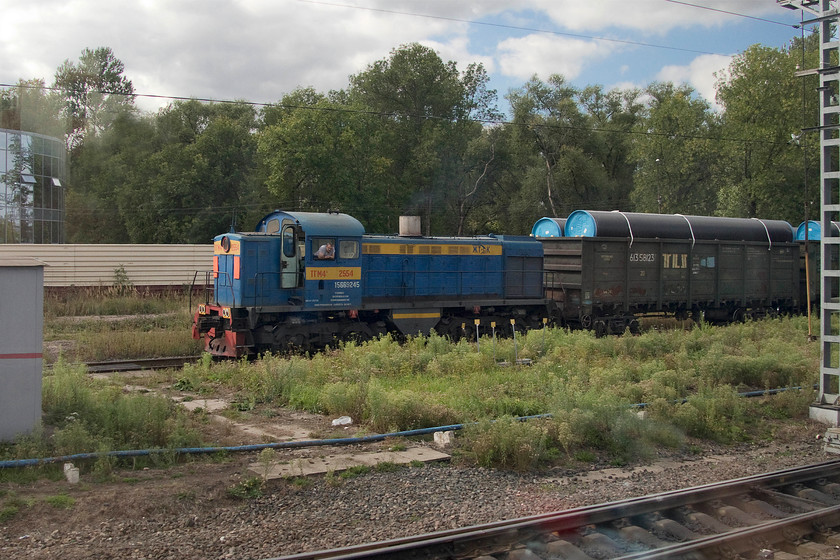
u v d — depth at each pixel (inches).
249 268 693.3
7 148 1496.1
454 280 844.6
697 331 885.2
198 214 2005.4
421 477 347.6
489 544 258.5
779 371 629.3
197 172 1987.0
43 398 413.7
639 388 530.6
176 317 992.2
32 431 357.7
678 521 297.6
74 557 240.1
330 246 731.4
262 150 1863.9
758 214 1758.1
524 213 2245.3
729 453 428.8
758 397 572.1
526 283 909.8
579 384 534.6
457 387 536.7
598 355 684.1
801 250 1198.3
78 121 2405.3
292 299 713.0
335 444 401.7
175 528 272.8
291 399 507.2
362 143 1939.0
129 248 1232.2
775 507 318.3
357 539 263.9
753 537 275.1
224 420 455.2
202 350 783.1
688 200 2107.5
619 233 962.7
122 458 346.6
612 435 426.3
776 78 1691.7
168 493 300.0
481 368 620.4
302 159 1791.3
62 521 271.1
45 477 318.7
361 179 1961.1
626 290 964.0
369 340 767.1
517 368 631.2
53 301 1069.8
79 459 336.8
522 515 294.5
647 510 298.5
